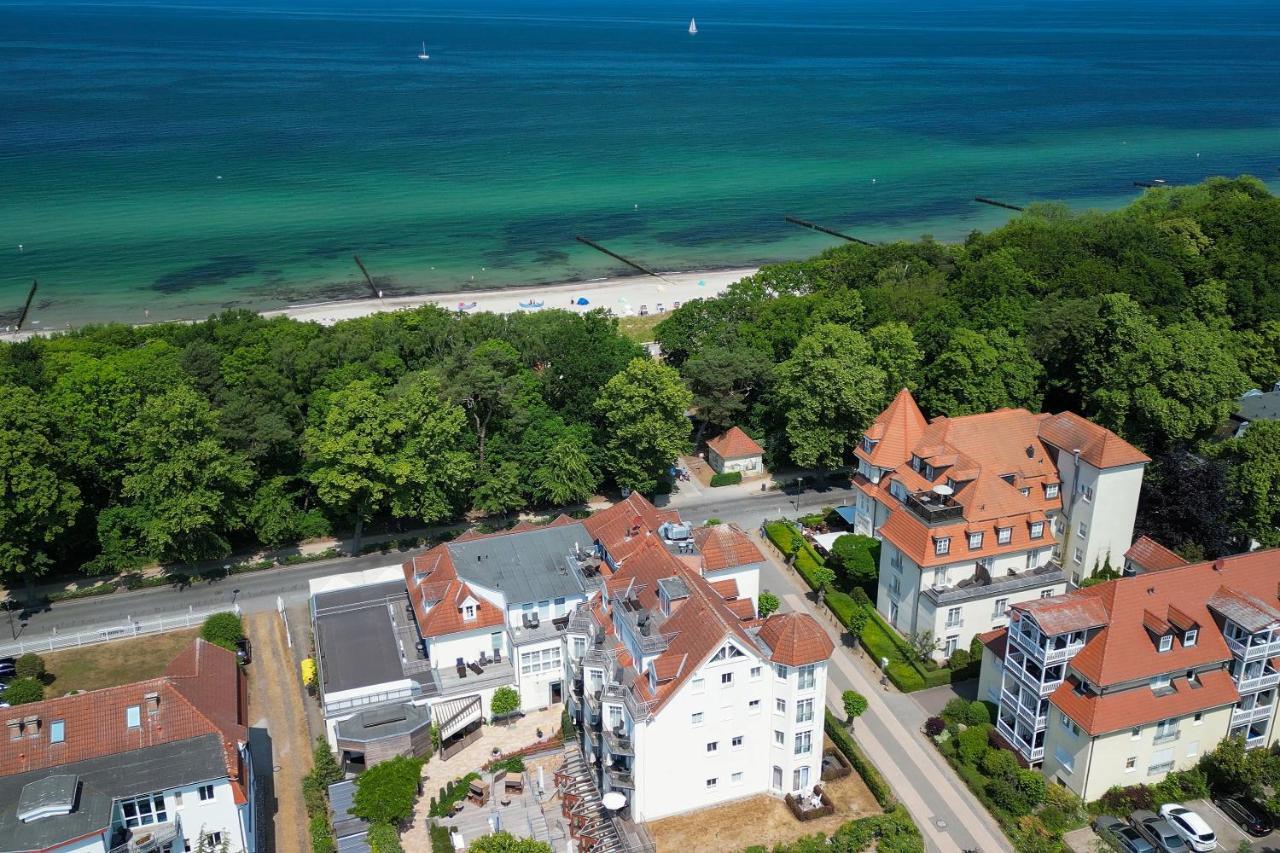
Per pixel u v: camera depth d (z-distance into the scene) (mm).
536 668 96875
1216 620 87438
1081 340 141500
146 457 115000
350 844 79312
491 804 85188
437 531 130000
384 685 91938
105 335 155500
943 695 98938
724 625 80750
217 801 73500
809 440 137750
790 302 161500
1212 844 78625
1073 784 84062
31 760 74438
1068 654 84875
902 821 80750
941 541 103125
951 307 155125
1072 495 115125
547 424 133750
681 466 149375
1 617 112125
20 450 107750
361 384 123125
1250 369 151000
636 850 79250
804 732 84312
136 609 113625
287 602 114750
